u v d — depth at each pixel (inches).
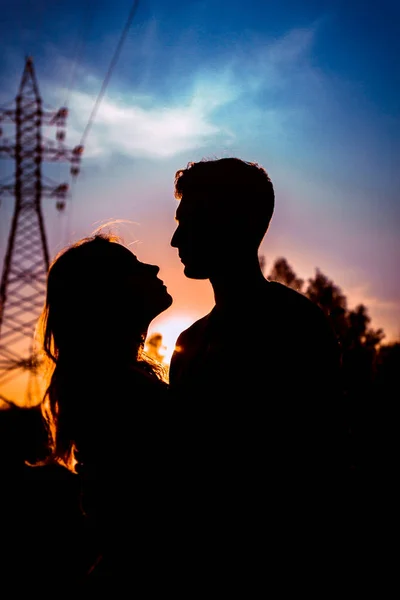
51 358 82.4
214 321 82.7
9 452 345.1
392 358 499.5
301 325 69.5
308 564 65.2
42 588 186.1
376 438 362.6
